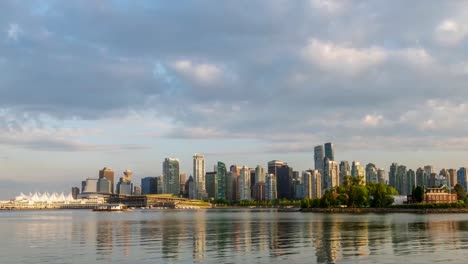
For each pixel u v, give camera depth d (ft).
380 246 241.96
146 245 262.67
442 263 183.52
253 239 294.46
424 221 524.93
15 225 536.42
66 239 310.24
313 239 287.07
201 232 371.56
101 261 199.72
